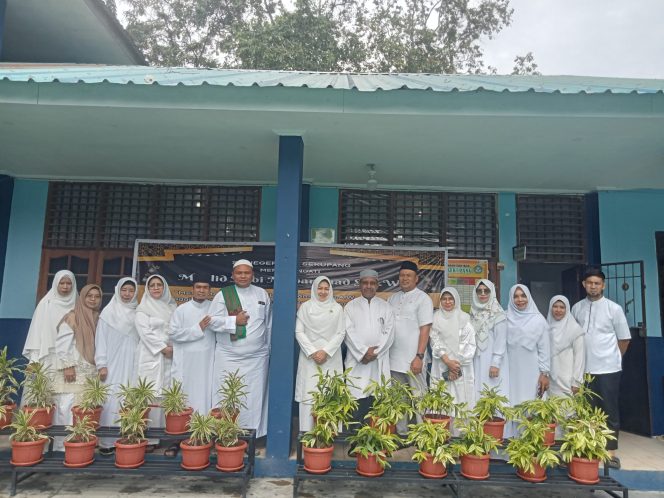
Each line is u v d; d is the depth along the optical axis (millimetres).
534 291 6293
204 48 14445
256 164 5281
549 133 4066
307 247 5441
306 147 4613
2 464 3619
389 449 3582
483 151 4605
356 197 6051
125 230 5988
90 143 4660
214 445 3887
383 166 5203
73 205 6008
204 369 4297
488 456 3605
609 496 3822
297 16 12453
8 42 6773
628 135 4078
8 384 5340
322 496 3678
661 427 5336
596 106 3580
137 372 4258
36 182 5996
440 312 4418
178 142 4574
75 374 4199
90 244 5949
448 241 6000
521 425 3783
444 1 14875
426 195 6078
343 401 3750
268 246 5590
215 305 4340
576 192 6020
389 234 5984
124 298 4379
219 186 6051
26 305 5832
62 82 3545
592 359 4371
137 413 3750
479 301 4457
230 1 14117
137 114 3861
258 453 4176
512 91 3533
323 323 4160
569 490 3922
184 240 5863
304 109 3674
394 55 13883
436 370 4359
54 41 6773
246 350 4262
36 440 3666
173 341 4301
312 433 3713
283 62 11820
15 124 4152
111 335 4262
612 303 4441
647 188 5840
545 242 5996
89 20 6277
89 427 3738
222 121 3984
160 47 14000
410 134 4180
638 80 4812
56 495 3621
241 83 3600
